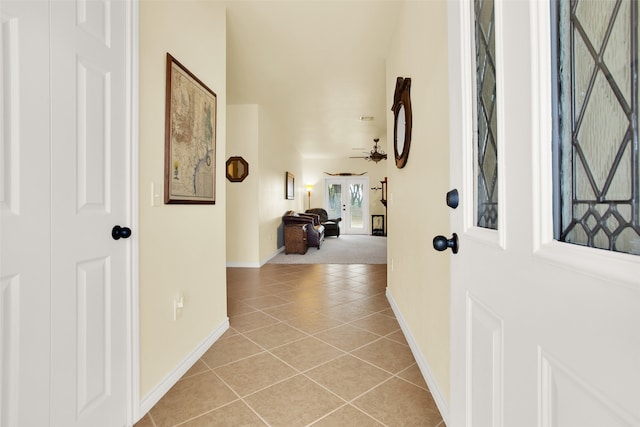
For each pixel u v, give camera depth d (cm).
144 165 156
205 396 166
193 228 204
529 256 54
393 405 158
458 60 91
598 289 39
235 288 391
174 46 183
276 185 654
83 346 120
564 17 51
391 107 296
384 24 277
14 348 95
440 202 152
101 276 129
